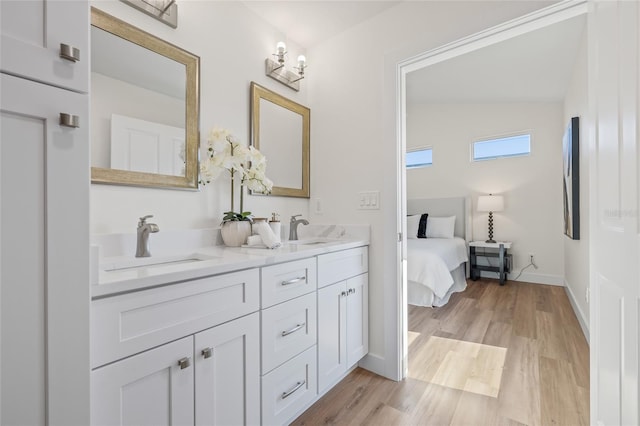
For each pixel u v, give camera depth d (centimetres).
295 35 221
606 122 94
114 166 132
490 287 418
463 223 484
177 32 158
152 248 143
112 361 82
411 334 261
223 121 179
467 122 495
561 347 232
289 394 139
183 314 99
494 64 323
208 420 105
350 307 184
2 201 61
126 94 137
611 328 92
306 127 233
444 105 514
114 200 134
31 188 65
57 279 68
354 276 188
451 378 189
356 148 209
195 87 163
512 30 153
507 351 226
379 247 197
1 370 61
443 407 161
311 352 153
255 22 199
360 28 208
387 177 192
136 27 140
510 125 458
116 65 134
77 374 71
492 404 163
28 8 65
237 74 188
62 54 69
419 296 337
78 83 72
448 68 339
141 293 89
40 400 66
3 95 61
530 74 340
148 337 90
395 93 188
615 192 88
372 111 201
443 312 317
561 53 286
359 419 152
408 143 553
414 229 476
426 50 175
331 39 224
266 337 128
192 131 161
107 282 81
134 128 139
